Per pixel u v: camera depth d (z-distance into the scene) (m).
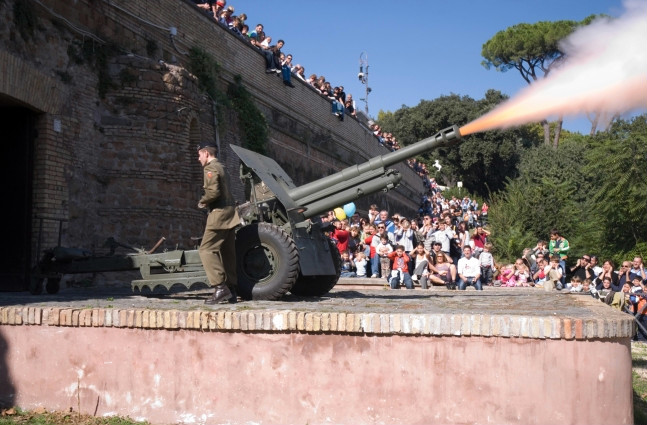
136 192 15.25
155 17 17.31
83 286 14.29
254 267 10.15
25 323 8.07
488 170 71.81
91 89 14.92
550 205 32.50
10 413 7.84
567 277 22.33
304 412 7.43
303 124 28.19
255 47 23.50
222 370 7.63
